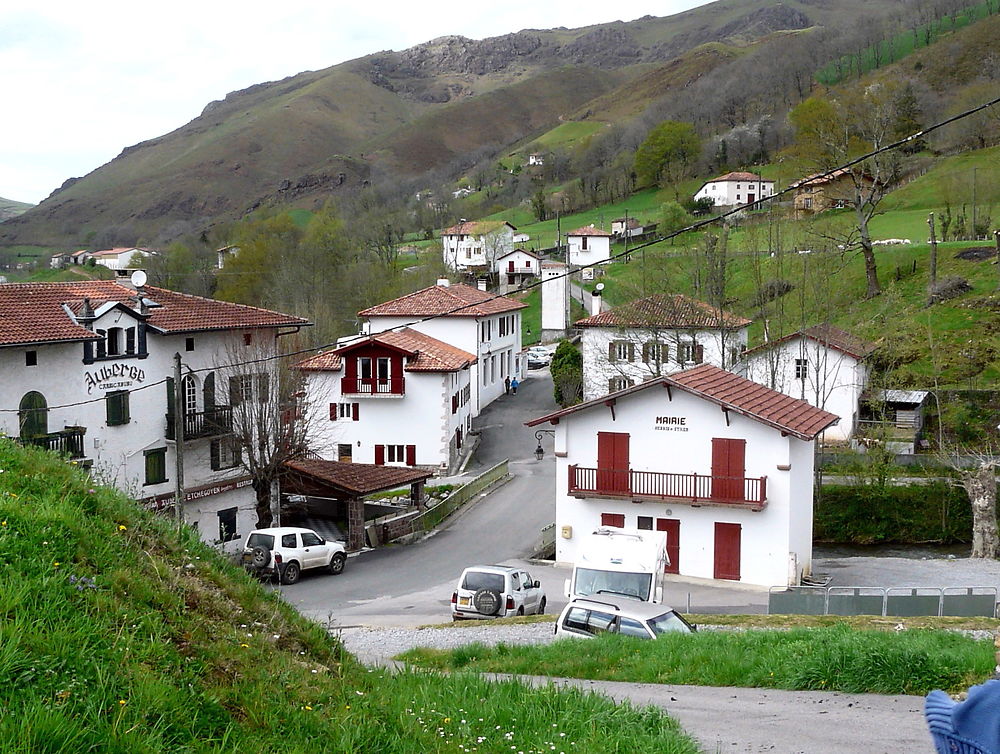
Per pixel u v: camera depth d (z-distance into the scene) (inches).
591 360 2541.8
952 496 1814.7
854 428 2212.1
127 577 359.3
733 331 2183.8
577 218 6368.1
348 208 7696.9
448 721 378.0
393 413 2233.0
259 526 1660.9
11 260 7199.8
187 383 1507.1
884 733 440.1
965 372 2354.8
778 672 577.9
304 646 425.4
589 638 743.1
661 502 1424.7
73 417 1311.5
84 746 243.0
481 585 1139.9
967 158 4650.6
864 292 2930.6
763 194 5187.0
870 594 1159.0
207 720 285.0
